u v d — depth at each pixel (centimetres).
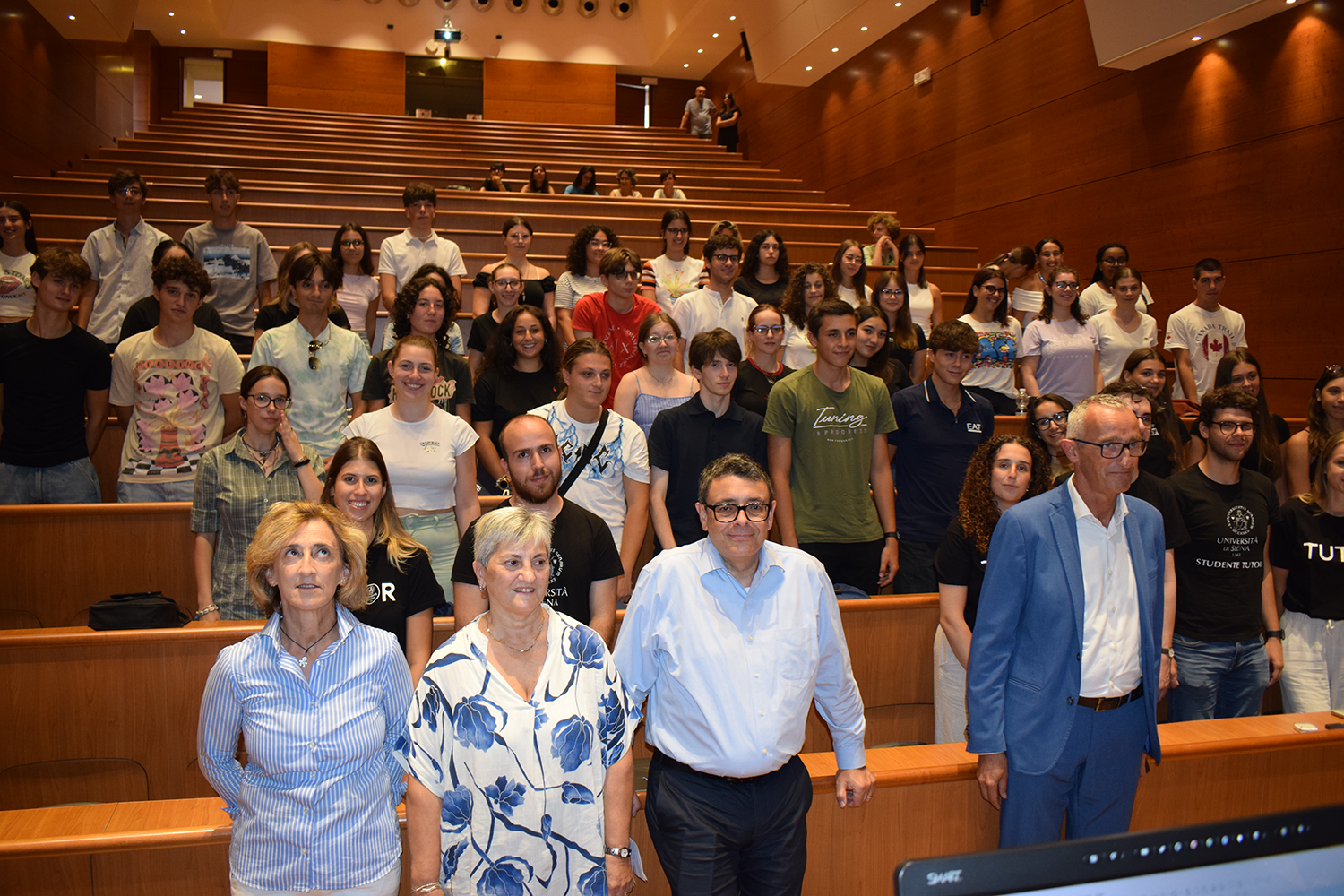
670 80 1780
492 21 1667
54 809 203
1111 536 214
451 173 1038
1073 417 208
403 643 245
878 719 312
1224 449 310
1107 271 571
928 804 228
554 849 175
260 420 305
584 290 496
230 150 1043
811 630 199
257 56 1684
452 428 315
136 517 343
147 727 265
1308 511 317
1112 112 751
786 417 339
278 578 184
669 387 372
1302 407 593
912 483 365
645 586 202
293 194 817
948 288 817
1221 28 636
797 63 1223
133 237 512
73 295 364
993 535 217
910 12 1043
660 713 201
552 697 178
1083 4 782
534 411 319
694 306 455
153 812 203
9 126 926
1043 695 208
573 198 875
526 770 174
